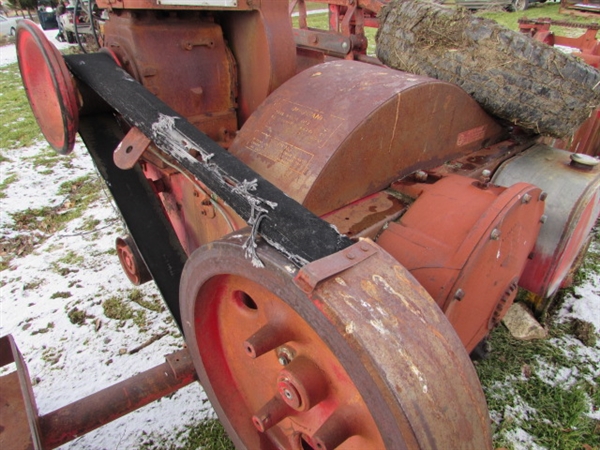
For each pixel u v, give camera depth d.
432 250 1.51
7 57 13.48
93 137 2.19
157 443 2.14
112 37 2.21
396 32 2.57
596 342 2.63
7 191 4.68
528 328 2.63
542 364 2.49
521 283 2.32
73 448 2.12
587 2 12.72
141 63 2.07
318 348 1.26
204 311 1.56
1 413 1.48
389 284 1.08
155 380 1.77
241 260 1.22
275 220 1.19
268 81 2.26
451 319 1.48
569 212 2.10
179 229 2.53
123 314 2.94
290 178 1.64
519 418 2.20
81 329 2.84
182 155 1.49
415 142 1.92
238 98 2.46
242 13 2.24
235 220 1.79
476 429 1.09
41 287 3.23
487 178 1.78
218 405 1.70
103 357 2.62
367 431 1.24
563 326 2.75
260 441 1.70
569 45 4.49
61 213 4.24
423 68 2.42
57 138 2.24
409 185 1.85
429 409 0.99
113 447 2.12
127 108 1.70
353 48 3.62
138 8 1.88
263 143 1.81
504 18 12.77
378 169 1.80
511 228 1.58
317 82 1.90
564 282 2.93
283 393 1.30
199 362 1.67
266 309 1.39
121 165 1.68
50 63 1.82
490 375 2.42
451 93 1.98
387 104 1.68
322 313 1.03
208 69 2.27
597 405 2.28
